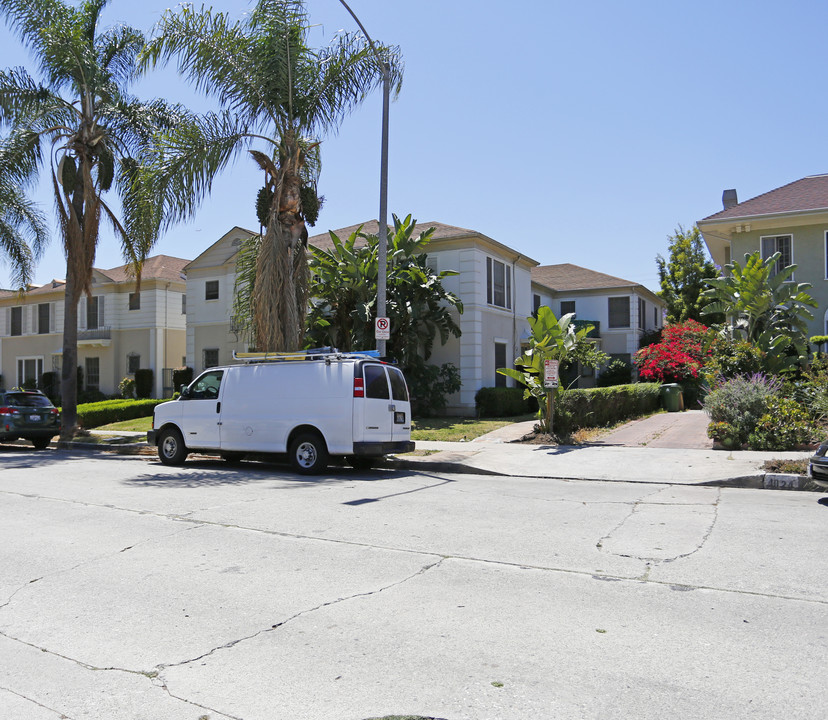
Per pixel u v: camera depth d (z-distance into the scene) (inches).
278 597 208.8
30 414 750.5
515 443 616.1
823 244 868.0
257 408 498.6
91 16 781.9
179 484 435.5
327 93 634.8
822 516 312.0
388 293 827.4
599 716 134.9
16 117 761.0
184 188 593.6
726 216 902.4
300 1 611.2
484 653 165.6
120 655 169.0
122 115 788.6
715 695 142.7
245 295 688.4
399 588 215.6
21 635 183.3
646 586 214.1
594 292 1405.0
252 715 138.3
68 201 779.4
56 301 1412.4
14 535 295.3
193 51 603.8
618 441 601.9
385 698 143.9
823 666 155.9
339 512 333.7
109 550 267.1
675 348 987.3
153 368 1290.6
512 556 250.2
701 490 397.1
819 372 571.5
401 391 495.8
